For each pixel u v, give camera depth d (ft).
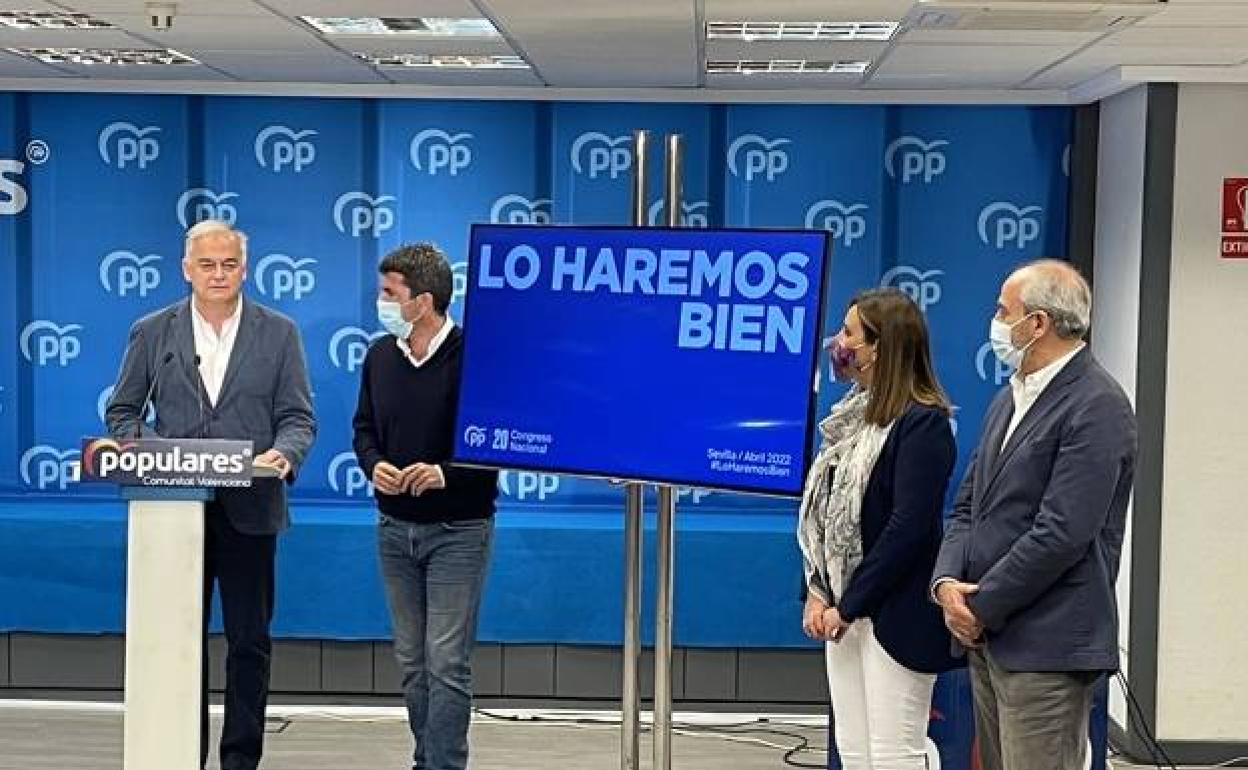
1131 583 18.20
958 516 12.19
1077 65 17.80
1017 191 20.62
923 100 20.43
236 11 15.17
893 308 12.01
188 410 14.42
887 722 12.01
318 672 19.94
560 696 19.90
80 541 19.48
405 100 20.75
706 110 20.67
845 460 12.30
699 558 19.35
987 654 11.35
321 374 20.90
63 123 20.67
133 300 20.81
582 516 20.31
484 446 12.54
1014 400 11.54
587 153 20.72
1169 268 18.06
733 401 11.35
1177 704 18.28
